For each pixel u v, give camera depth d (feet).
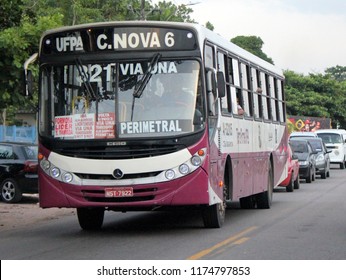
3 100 54.85
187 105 45.19
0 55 53.11
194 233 48.91
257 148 63.41
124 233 50.03
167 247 42.06
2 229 55.31
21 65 53.06
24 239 48.03
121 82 45.80
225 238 46.01
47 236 49.57
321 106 256.52
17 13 55.26
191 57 45.60
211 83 46.83
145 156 44.78
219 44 51.42
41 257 39.29
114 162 44.93
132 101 45.50
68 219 62.90
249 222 55.98
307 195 86.02
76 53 46.73
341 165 162.71
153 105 45.32
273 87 73.82
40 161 46.85
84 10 144.25
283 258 37.70
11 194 77.05
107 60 46.11
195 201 44.86
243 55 59.88
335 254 39.17
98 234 49.85
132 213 66.39
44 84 47.29
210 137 46.26
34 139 127.24
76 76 46.55
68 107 46.42
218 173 48.65
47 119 46.93
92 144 45.39
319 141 126.72
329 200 78.18
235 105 55.47
